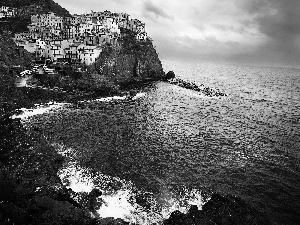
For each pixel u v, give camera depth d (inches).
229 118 3973.9
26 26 7377.0
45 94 4060.0
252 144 2898.6
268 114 4352.9
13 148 2129.7
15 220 1289.4
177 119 3727.9
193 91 5999.0
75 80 4741.6
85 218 1434.5
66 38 6441.9
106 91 4813.0
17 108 3459.6
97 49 5565.9
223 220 1440.7
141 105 4347.9
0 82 3789.4
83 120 3329.2
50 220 1331.2
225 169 2283.5
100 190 1865.2
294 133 3351.4
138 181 2017.7
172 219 1446.9
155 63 7367.1
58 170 2073.1
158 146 2694.4
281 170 2306.8
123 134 2967.5
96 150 2495.1
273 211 1749.5
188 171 2213.3
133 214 1652.3
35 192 1620.3
